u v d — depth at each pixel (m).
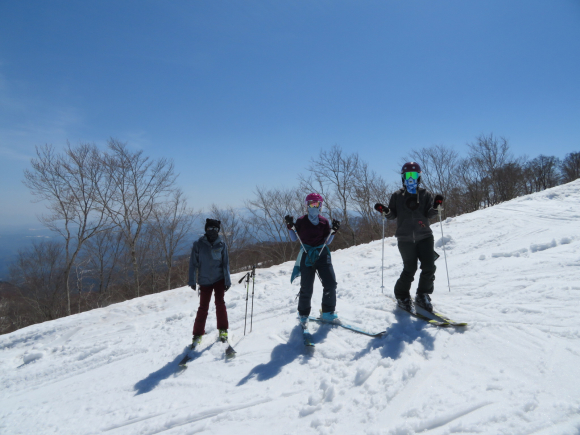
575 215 7.09
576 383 2.01
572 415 1.74
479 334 2.89
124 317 6.82
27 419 3.29
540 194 10.50
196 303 6.93
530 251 5.29
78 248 19.38
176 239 22.41
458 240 7.22
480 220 8.67
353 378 2.63
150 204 21.41
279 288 6.56
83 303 21.77
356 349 3.14
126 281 21.72
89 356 4.95
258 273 8.09
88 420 3.02
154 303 7.42
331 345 3.37
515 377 2.22
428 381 2.38
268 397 2.69
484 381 2.24
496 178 29.19
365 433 1.99
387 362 2.71
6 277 23.42
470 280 4.44
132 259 21.05
